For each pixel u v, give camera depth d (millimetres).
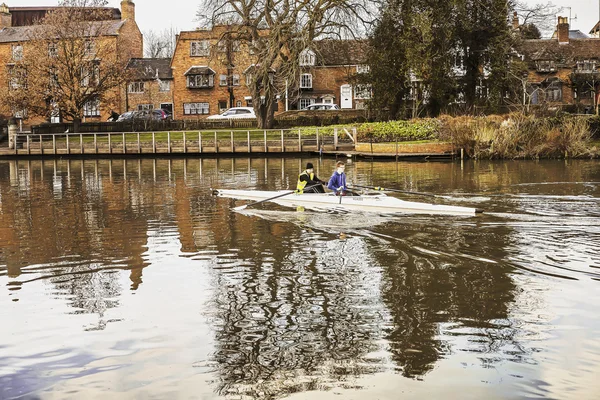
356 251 13398
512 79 50031
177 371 7867
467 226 15727
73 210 20609
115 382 7625
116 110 71500
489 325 9055
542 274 11422
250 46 51562
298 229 15914
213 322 9414
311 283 11164
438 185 24734
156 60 74438
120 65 59969
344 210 18688
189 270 12266
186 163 40969
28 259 13523
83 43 57344
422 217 17141
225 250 13859
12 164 43562
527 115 38062
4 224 18062
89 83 57406
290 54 49938
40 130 55500
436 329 8953
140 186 27391
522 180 25531
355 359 8078
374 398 7125
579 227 15336
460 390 7246
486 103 49656
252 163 39500
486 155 36281
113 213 19672
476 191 22453
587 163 32562
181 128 58031
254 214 18438
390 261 12523
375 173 30578
